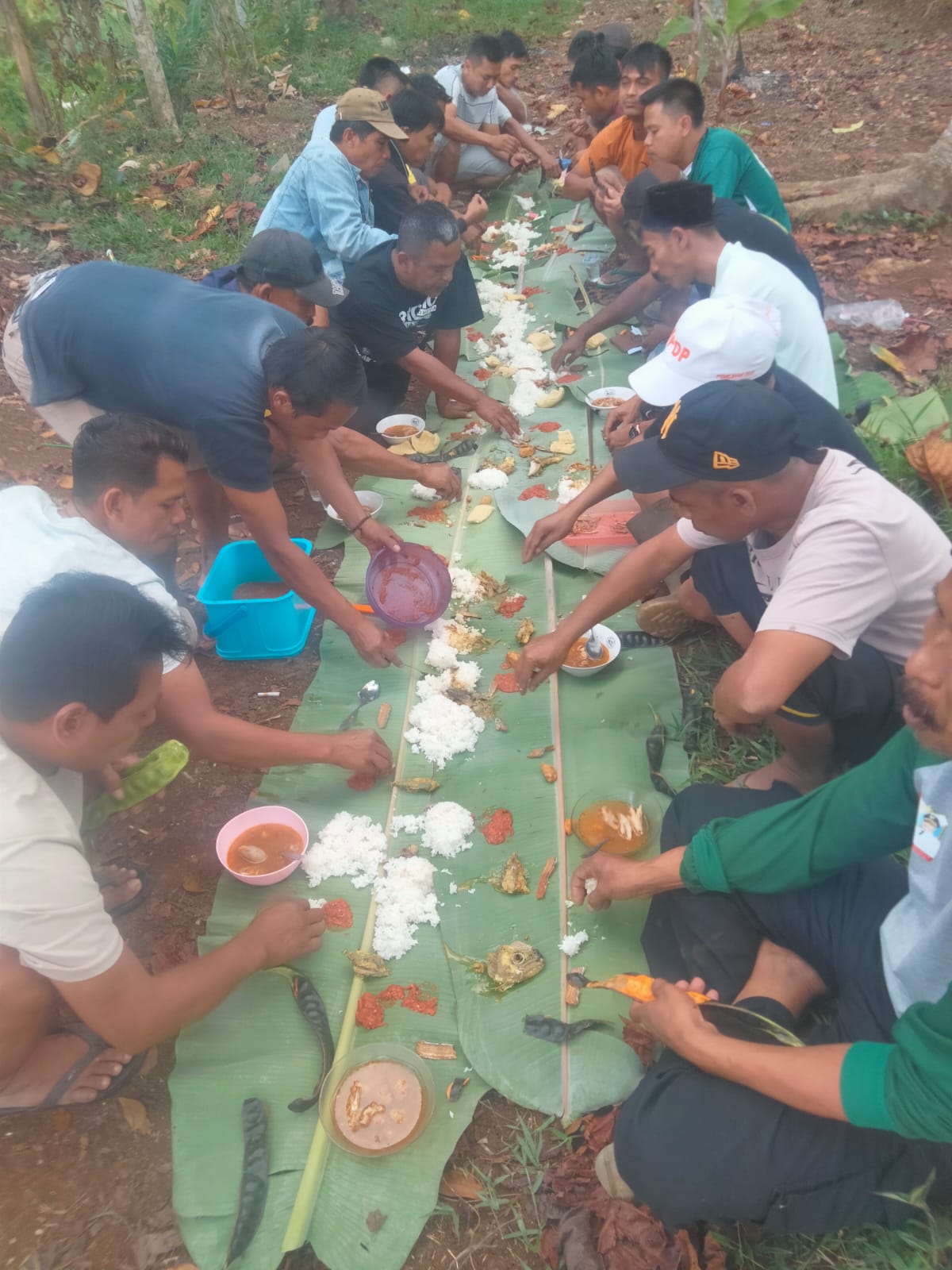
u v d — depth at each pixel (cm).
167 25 868
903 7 922
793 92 820
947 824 174
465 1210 213
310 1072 231
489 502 411
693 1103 197
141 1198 218
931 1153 186
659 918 249
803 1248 203
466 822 284
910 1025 168
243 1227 204
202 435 290
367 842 279
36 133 708
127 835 297
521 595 366
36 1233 212
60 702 181
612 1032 236
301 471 450
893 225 617
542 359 505
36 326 319
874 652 259
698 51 682
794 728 269
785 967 224
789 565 236
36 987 204
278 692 345
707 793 256
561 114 831
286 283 372
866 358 496
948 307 536
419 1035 238
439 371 429
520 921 260
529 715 319
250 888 270
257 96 812
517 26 1009
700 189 336
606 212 546
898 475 396
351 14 980
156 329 298
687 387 280
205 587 352
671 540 287
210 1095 228
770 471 225
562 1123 224
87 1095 232
